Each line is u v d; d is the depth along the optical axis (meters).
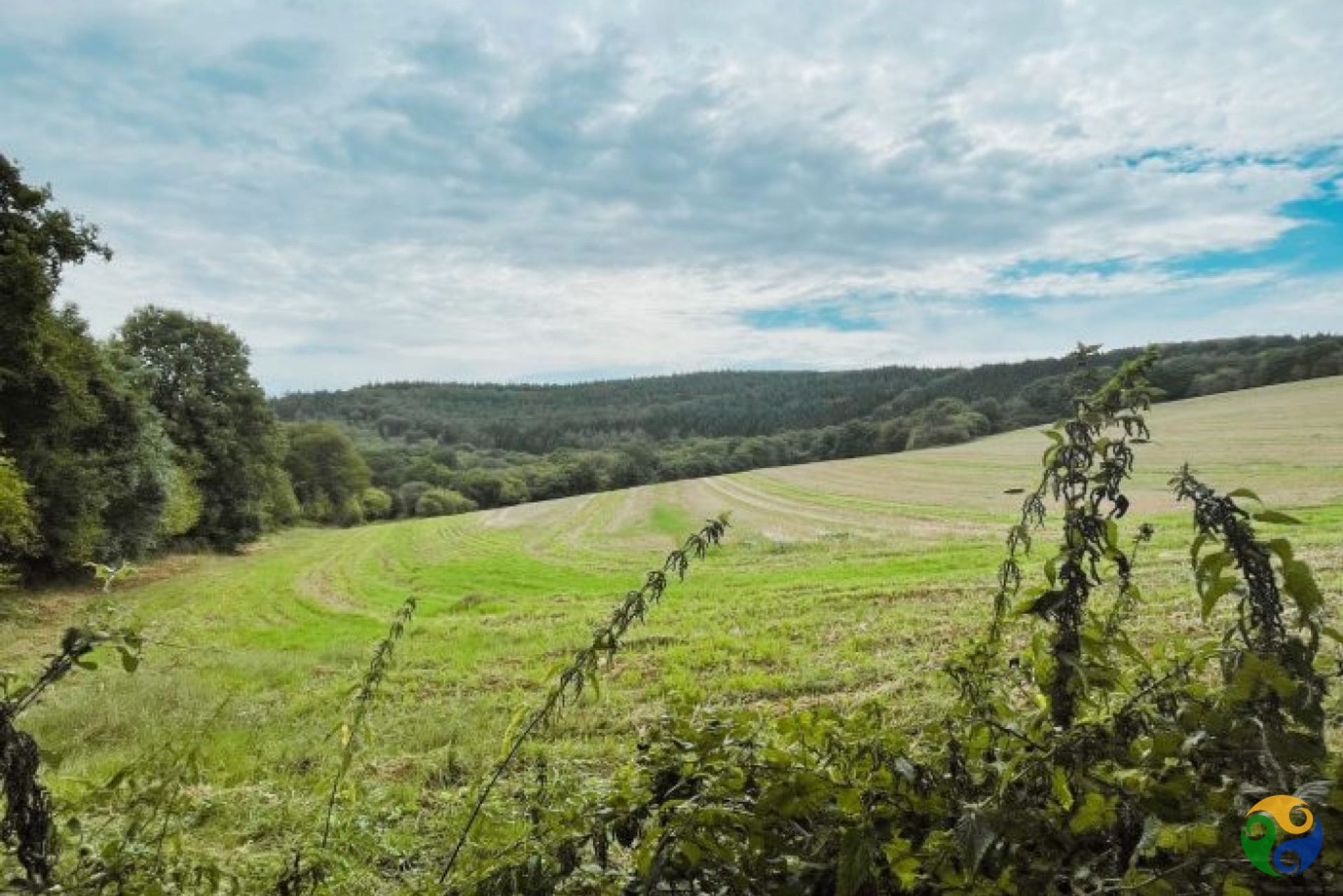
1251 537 1.49
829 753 1.81
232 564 38.03
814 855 1.58
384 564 36.31
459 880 2.05
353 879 2.84
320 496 68.88
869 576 20.47
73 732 8.76
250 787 4.45
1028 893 1.43
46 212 23.06
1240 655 1.54
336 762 7.44
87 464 27.52
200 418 42.47
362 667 13.24
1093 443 1.86
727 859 1.60
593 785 2.41
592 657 2.16
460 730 8.51
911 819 1.64
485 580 28.92
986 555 22.59
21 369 23.17
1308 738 1.40
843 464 76.00
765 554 27.44
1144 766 1.51
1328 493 26.75
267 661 13.63
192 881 2.22
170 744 2.60
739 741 1.93
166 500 33.28
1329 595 11.04
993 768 1.74
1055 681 1.88
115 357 35.00
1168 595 12.34
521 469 108.19
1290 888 1.25
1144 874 1.33
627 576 27.62
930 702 6.86
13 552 24.28
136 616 2.06
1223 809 1.35
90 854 2.16
